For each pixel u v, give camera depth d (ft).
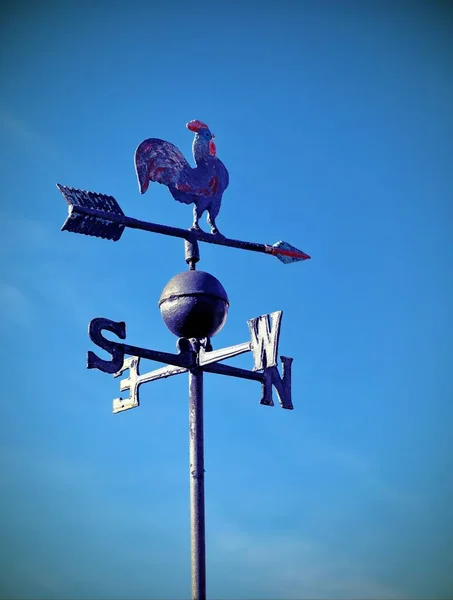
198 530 17.11
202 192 19.85
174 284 18.57
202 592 16.63
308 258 21.48
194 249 19.12
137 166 18.74
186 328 18.35
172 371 19.43
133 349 17.60
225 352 18.28
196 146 20.27
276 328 18.03
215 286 18.56
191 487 17.49
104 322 17.47
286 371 19.44
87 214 17.66
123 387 21.16
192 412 18.13
